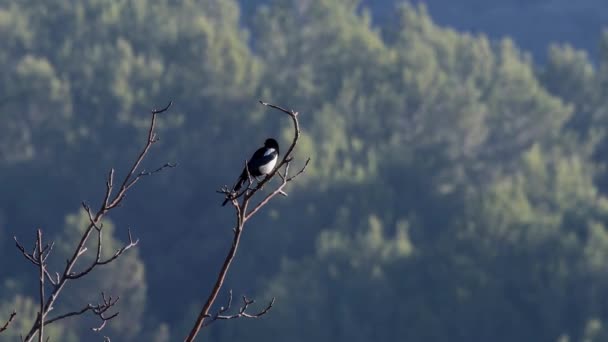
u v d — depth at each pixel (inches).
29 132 3440.0
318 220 2918.3
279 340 2231.8
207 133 3476.9
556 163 3378.4
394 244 2481.5
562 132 3629.4
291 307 2273.6
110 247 2461.9
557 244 2365.9
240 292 2893.7
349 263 2415.1
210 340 2342.5
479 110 3437.5
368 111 3533.5
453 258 2347.4
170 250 3169.3
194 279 3070.9
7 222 3243.1
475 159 3378.4
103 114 3481.8
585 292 2251.5
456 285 2297.0
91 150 3405.5
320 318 2269.9
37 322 313.7
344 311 2274.9
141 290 2461.9
